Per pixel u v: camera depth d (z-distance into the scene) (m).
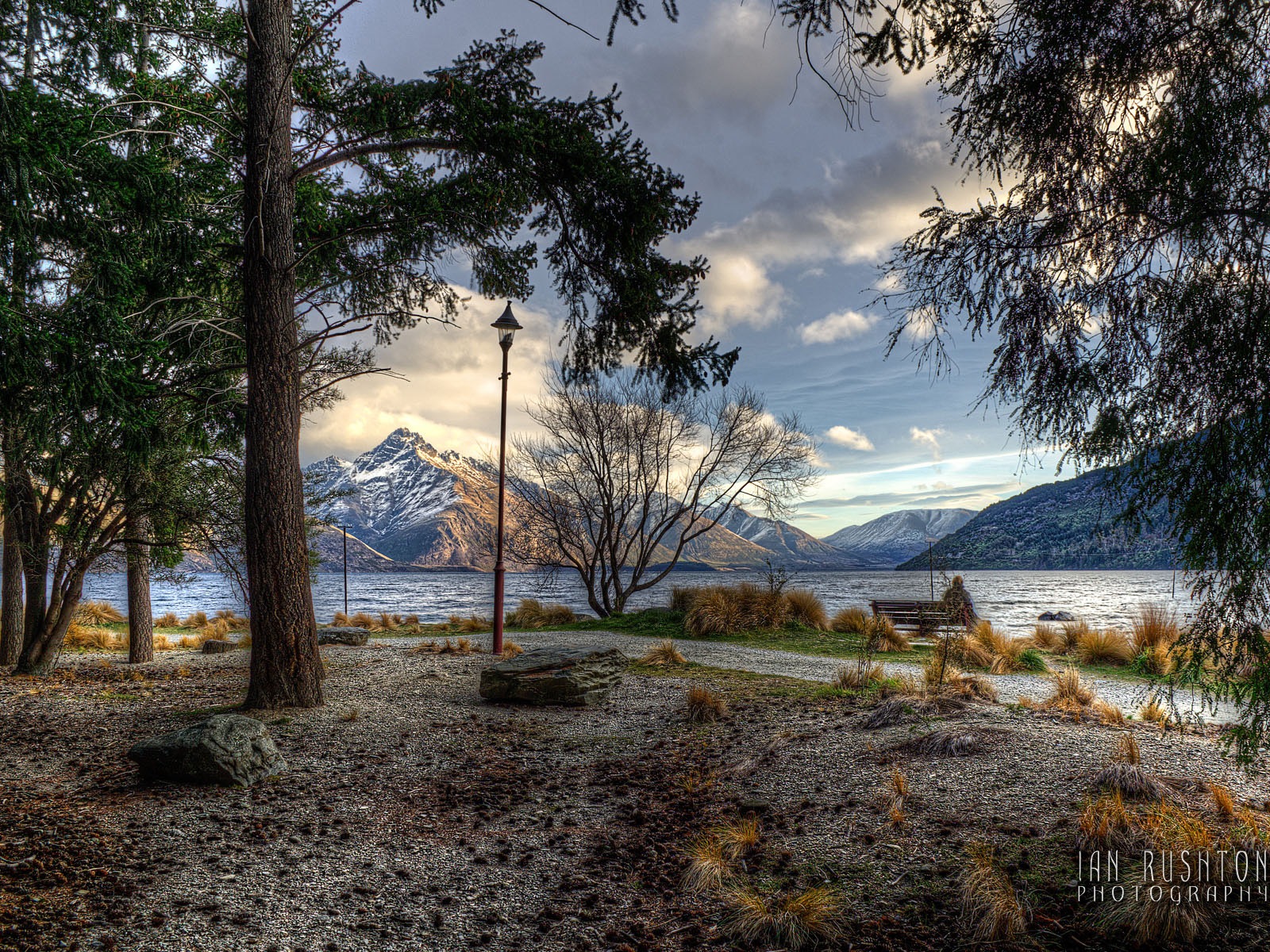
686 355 7.20
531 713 8.67
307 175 9.03
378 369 8.77
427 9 6.82
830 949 3.38
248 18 8.12
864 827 4.54
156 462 11.17
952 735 5.68
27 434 7.26
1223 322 2.93
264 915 3.77
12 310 5.72
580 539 22.70
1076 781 4.68
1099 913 3.35
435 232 8.88
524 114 7.50
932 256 3.44
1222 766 4.82
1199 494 2.96
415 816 5.35
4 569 13.15
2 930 3.38
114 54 8.60
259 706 8.21
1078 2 3.05
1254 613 2.97
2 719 8.18
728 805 5.29
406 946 3.54
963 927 3.42
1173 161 2.93
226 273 9.88
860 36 3.48
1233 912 3.21
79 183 6.84
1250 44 2.84
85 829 4.77
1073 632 14.70
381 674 11.16
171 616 26.69
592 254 7.67
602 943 3.59
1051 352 3.28
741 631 16.52
